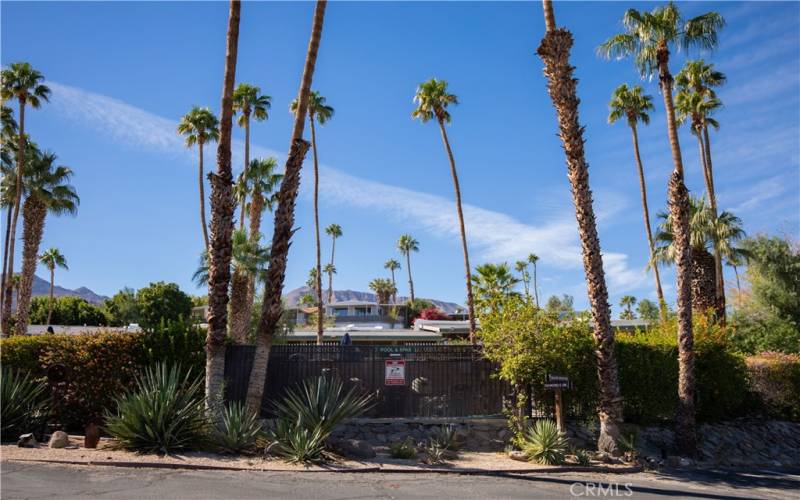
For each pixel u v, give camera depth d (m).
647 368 16.70
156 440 11.31
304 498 8.73
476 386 15.51
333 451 12.16
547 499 9.74
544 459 12.85
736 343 25.83
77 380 13.89
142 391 12.02
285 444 11.83
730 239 27.56
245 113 42.59
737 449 16.92
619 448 14.05
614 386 14.30
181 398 12.26
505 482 10.99
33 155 39.53
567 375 15.02
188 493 8.57
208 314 13.56
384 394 15.13
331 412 12.45
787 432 19.05
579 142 14.91
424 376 15.36
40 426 12.60
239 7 14.57
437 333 43.53
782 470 15.05
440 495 9.52
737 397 18.58
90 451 11.07
